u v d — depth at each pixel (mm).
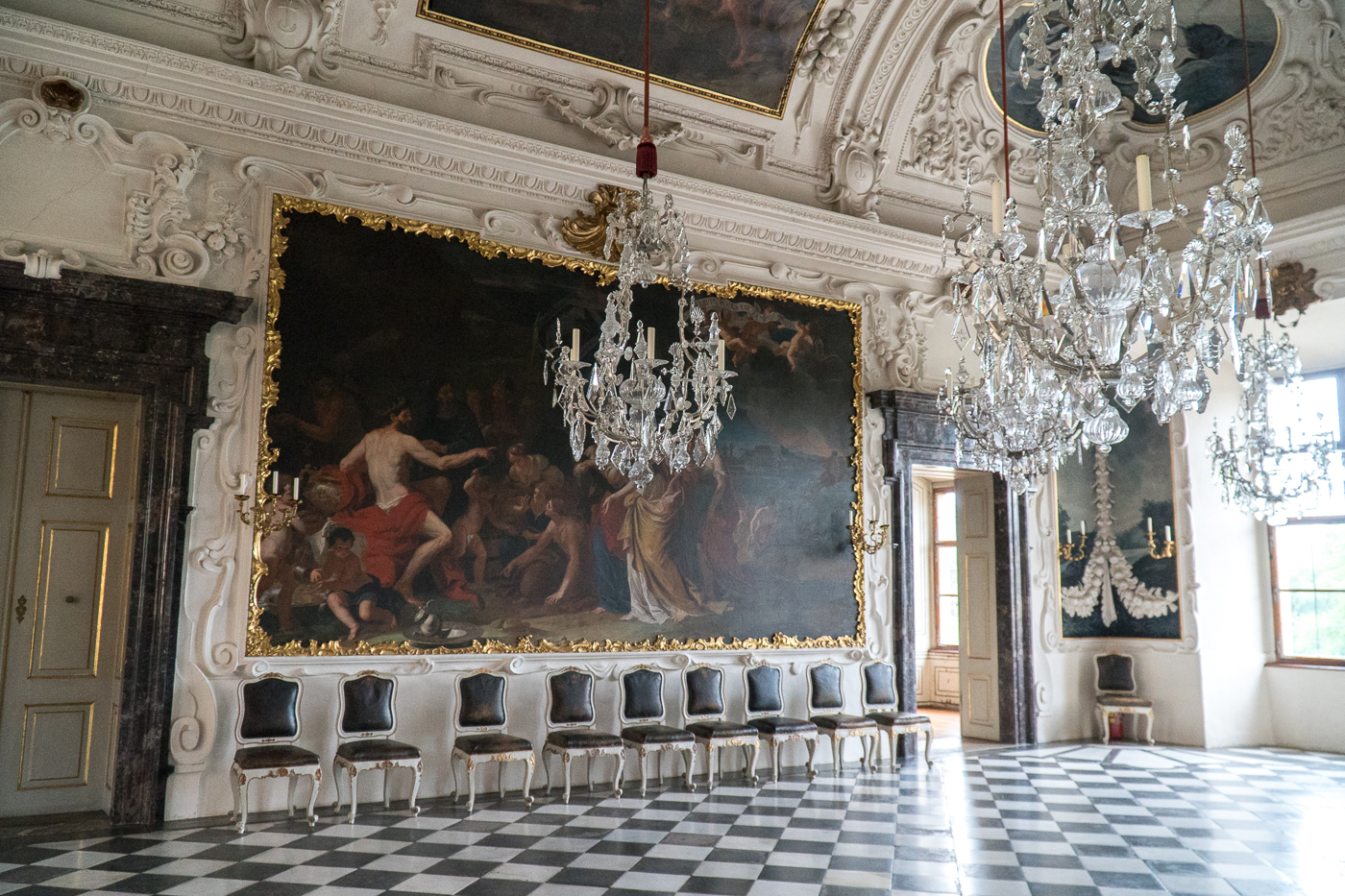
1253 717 12586
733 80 10469
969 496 13055
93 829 7273
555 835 7250
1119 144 12383
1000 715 12336
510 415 9289
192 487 7898
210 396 8047
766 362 10812
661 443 7289
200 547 7871
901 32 10727
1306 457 11164
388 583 8523
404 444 8742
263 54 8422
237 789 7387
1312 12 10195
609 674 9430
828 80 10906
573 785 9109
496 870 6305
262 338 8273
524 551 9172
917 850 6949
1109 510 13336
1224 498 10945
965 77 11391
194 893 5750
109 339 7598
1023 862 6660
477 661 8852
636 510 9820
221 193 8281
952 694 15930
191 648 7750
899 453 11391
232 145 8383
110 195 7871
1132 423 13250
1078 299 5629
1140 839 7316
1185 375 6039
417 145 9023
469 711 8438
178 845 6855
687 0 9648
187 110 8180
